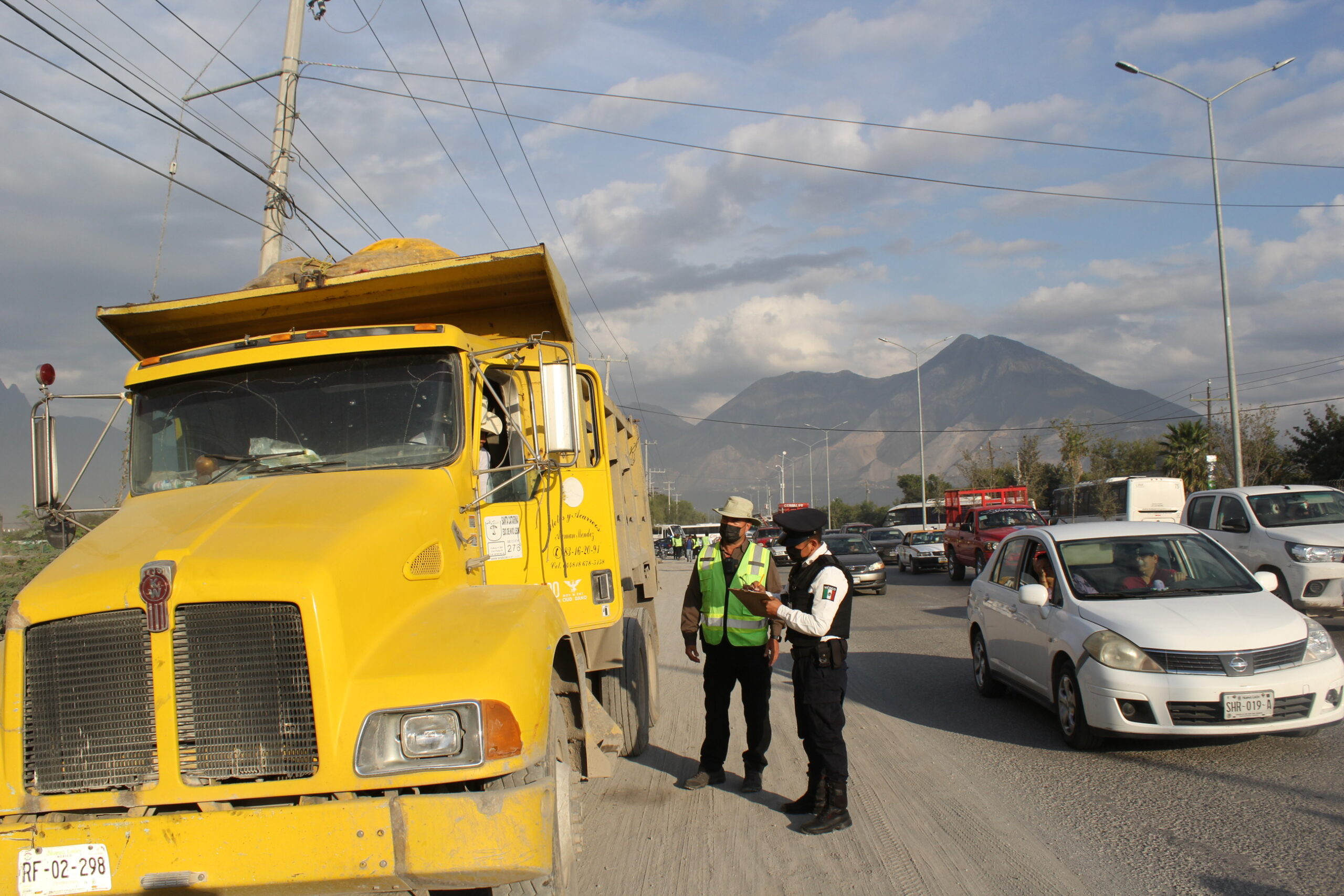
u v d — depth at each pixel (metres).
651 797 6.84
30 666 3.78
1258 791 6.20
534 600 4.47
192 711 3.66
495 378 5.90
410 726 3.59
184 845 3.45
